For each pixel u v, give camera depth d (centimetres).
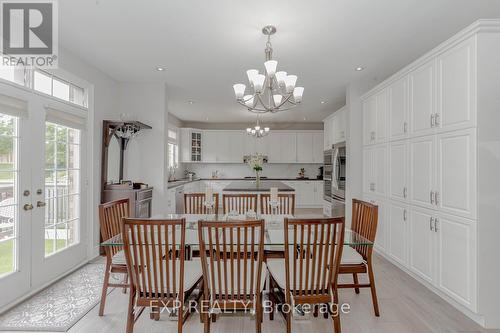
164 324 213
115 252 251
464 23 250
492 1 216
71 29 261
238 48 302
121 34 271
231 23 249
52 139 289
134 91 424
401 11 230
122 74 387
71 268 316
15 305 237
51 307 235
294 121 786
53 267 285
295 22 247
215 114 680
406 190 294
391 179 325
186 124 798
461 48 217
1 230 228
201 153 780
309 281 187
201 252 173
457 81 221
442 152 239
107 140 374
